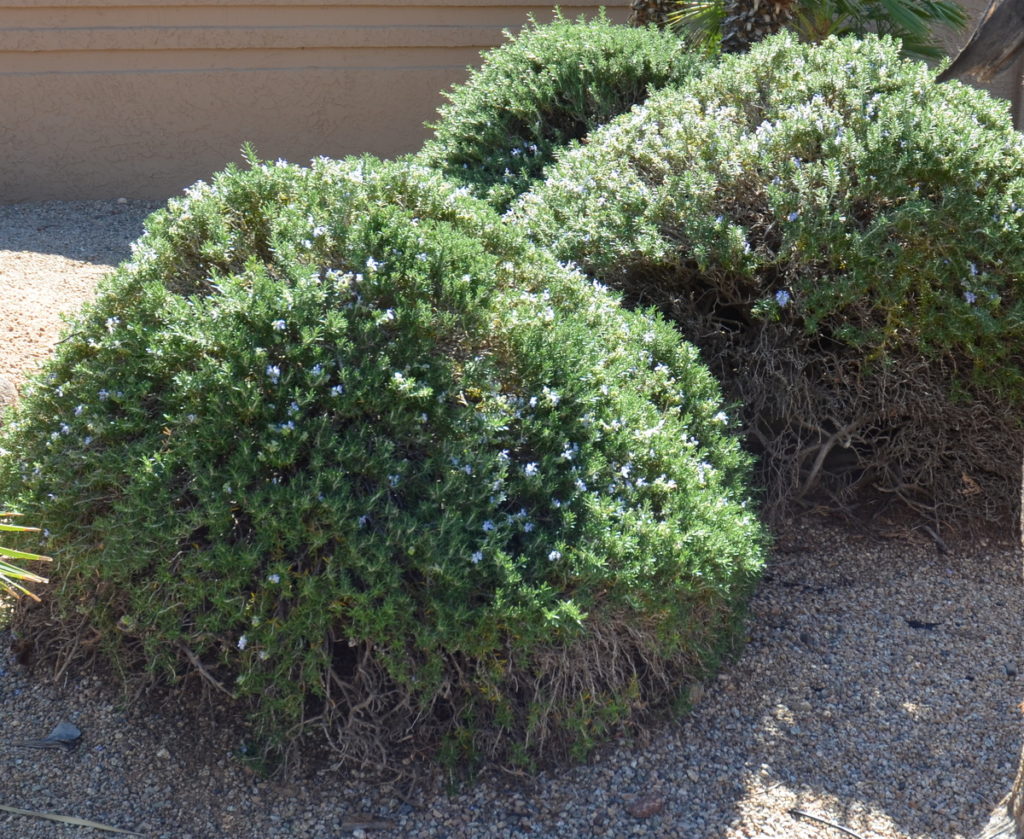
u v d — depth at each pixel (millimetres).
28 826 3082
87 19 9547
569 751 3385
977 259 4332
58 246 7828
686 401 3965
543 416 3432
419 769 3318
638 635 3318
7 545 3451
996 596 4457
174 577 3146
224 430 3158
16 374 5191
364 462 3160
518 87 6445
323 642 3178
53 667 3660
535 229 4836
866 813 3275
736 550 3418
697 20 8391
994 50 2641
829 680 3895
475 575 3117
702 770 3412
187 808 3203
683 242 4586
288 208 3600
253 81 9961
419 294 3375
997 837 2867
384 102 10297
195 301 3336
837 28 8586
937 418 4547
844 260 4246
